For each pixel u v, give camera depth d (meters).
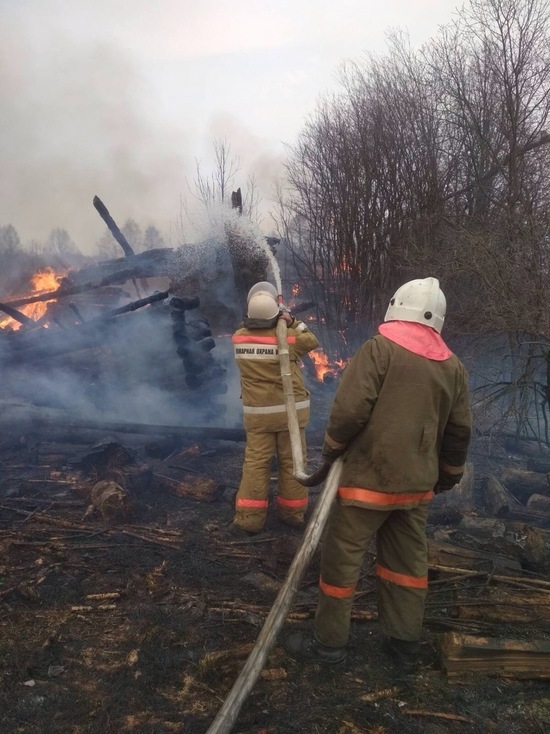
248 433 3.89
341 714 2.24
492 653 2.48
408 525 2.51
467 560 3.31
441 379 2.37
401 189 7.11
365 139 7.48
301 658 2.56
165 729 2.13
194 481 4.54
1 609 2.88
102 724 2.15
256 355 3.77
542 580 3.17
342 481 2.46
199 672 2.44
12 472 4.86
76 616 2.86
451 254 5.45
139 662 2.50
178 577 3.26
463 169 7.39
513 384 5.27
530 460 5.17
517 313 4.68
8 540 3.58
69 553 3.49
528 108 6.65
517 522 3.72
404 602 2.52
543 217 4.91
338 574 2.47
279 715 2.22
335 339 8.17
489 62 6.97
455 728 2.19
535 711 2.29
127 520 3.97
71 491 4.42
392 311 2.50
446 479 2.68
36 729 2.12
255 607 2.94
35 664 2.47
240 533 3.87
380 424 2.36
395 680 2.46
